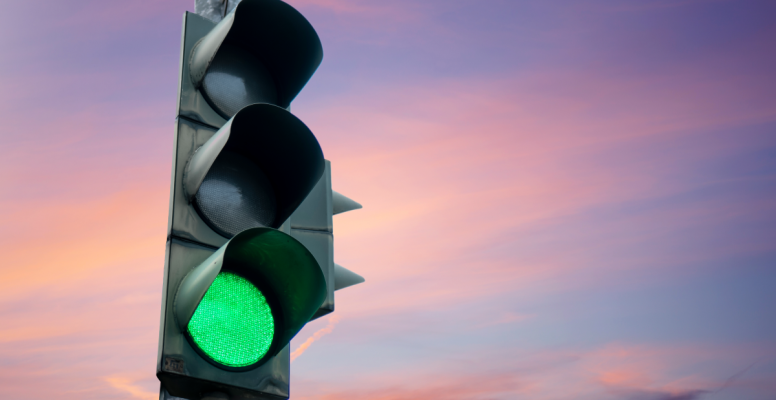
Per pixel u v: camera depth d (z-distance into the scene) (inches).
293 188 108.9
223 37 107.5
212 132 109.0
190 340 91.7
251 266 100.0
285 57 122.3
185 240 98.1
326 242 130.7
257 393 93.3
